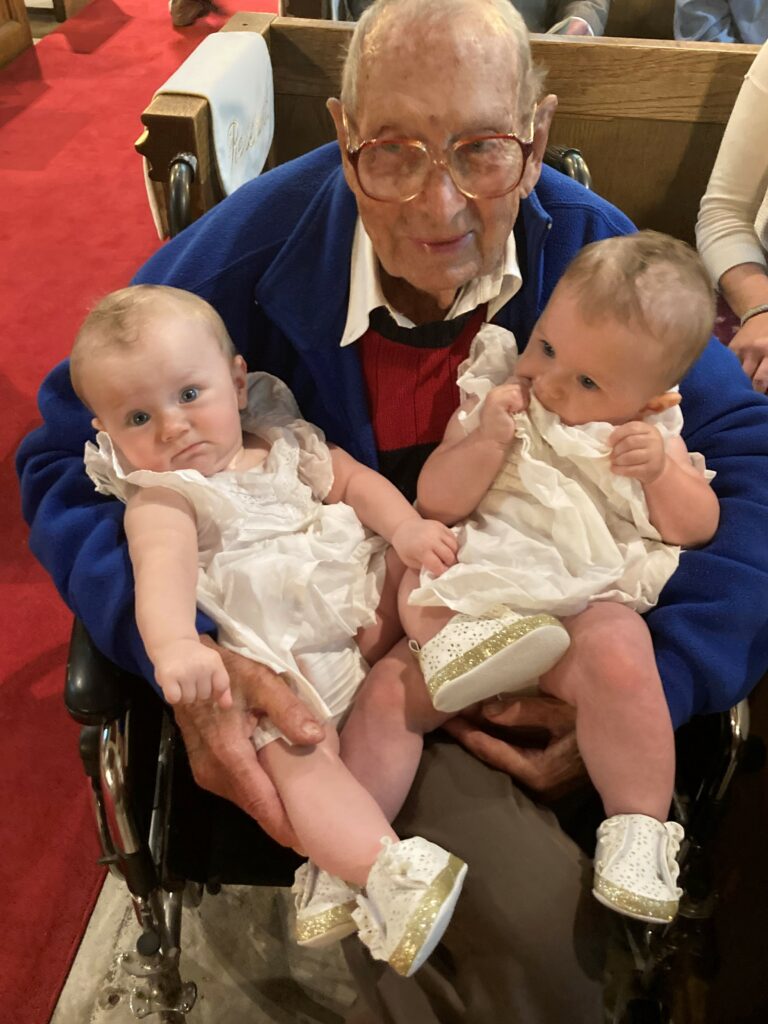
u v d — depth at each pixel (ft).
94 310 3.41
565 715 3.33
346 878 2.93
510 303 3.78
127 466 3.46
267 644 3.23
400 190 3.09
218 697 2.97
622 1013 3.95
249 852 3.60
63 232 10.66
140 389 3.26
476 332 3.76
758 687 4.76
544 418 3.32
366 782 3.25
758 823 4.46
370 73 2.96
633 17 8.83
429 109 2.91
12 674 6.41
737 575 3.28
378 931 2.76
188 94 4.87
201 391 3.37
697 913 3.69
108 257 10.29
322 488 3.74
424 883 2.74
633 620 3.19
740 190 5.51
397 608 3.63
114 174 11.76
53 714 6.18
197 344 3.35
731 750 3.39
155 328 3.28
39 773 5.86
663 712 3.03
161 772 3.84
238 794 3.09
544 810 3.33
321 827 2.95
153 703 3.70
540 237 3.68
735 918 4.33
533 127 3.19
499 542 3.33
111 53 14.70
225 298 3.84
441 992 3.11
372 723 3.32
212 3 16.03
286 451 3.67
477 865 3.12
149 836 3.73
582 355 3.16
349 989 4.89
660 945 3.89
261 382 3.93
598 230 3.81
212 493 3.30
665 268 3.07
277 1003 4.84
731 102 5.80
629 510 3.36
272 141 6.21
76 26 15.48
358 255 3.58
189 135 4.80
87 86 13.74
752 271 5.38
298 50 5.82
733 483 3.60
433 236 3.17
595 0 8.42
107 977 4.97
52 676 6.41
